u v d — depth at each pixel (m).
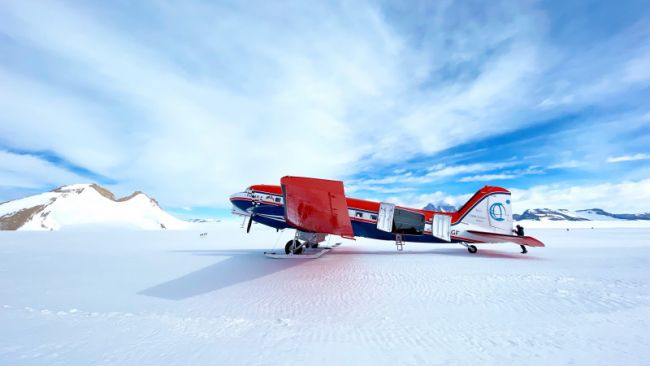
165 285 6.93
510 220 13.88
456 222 14.41
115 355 3.36
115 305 5.33
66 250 15.44
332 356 3.30
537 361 3.20
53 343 3.70
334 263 10.45
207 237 32.12
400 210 14.45
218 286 6.84
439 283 7.10
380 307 5.20
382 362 3.16
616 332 4.04
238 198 15.31
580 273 8.39
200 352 3.42
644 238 27.19
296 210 10.07
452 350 3.47
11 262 10.81
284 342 3.70
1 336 3.92
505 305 5.32
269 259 11.56
